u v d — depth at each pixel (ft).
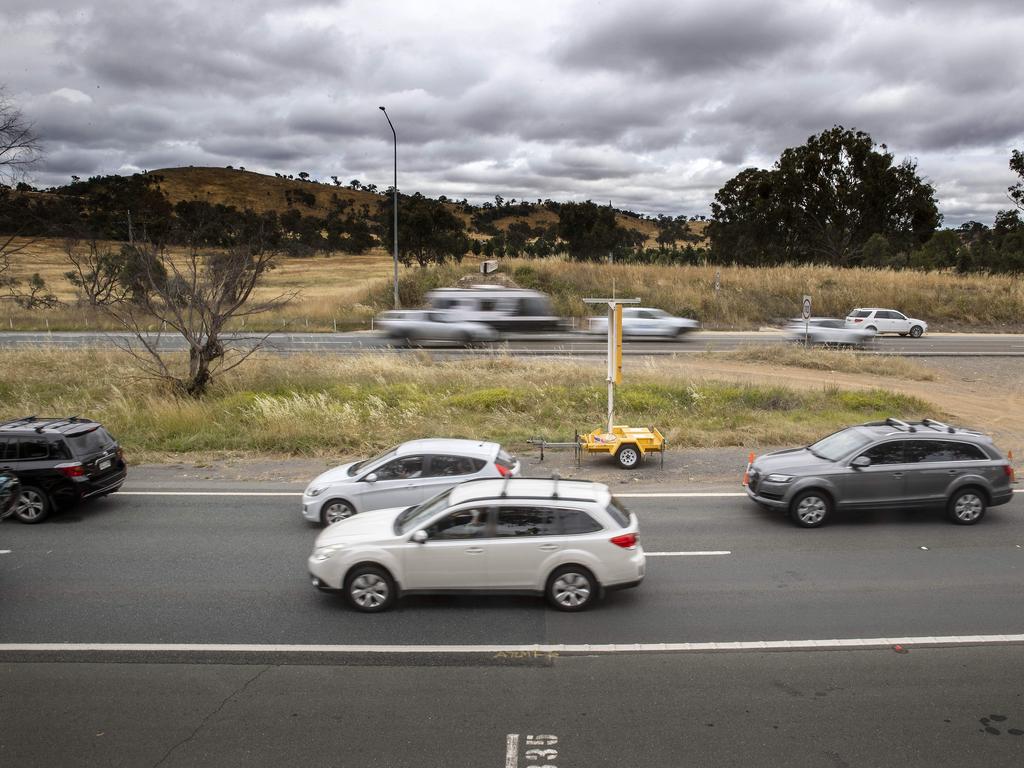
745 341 112.16
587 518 27.78
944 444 38.32
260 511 40.98
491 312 106.01
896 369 85.81
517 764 17.97
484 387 71.77
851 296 144.87
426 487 36.45
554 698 21.31
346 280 225.76
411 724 19.89
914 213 208.13
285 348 94.68
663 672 22.93
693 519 39.24
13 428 39.73
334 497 36.70
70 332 114.32
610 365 51.37
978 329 135.13
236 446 55.88
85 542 35.73
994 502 38.22
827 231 214.28
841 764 18.01
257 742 19.02
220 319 69.41
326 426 58.18
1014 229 226.99
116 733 19.49
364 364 78.28
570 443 51.44
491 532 27.61
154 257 77.87
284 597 29.12
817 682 22.26
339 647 24.73
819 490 37.70
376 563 27.58
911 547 34.78
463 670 23.08
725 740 19.07
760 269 164.55
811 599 28.71
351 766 17.93
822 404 68.08
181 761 18.19
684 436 56.65
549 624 26.55
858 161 207.72
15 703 21.09
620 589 28.12
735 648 24.59
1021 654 24.08
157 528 37.99
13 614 27.43
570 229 201.36
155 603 28.48
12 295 142.41
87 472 39.40
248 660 23.80
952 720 20.04
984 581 30.48
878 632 25.76
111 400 65.72
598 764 17.99
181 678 22.58
